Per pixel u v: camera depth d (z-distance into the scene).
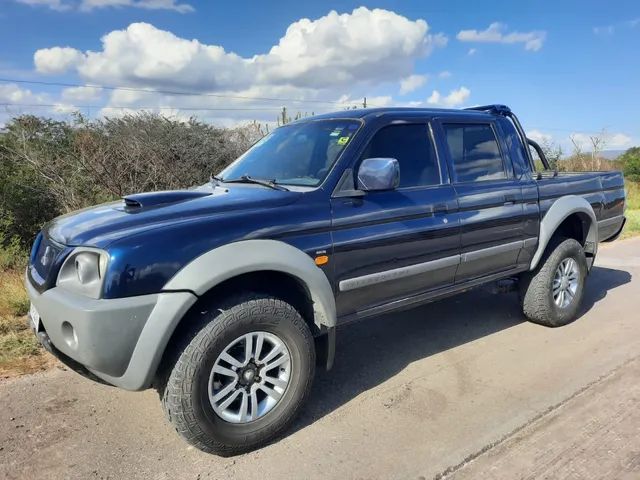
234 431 2.98
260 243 3.01
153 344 2.70
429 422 3.37
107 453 3.06
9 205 10.65
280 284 3.32
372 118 3.83
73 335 2.73
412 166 3.93
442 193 4.01
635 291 6.48
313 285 3.21
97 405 3.61
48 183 11.45
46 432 3.27
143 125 12.80
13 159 11.36
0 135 11.99
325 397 3.74
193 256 2.80
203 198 3.33
